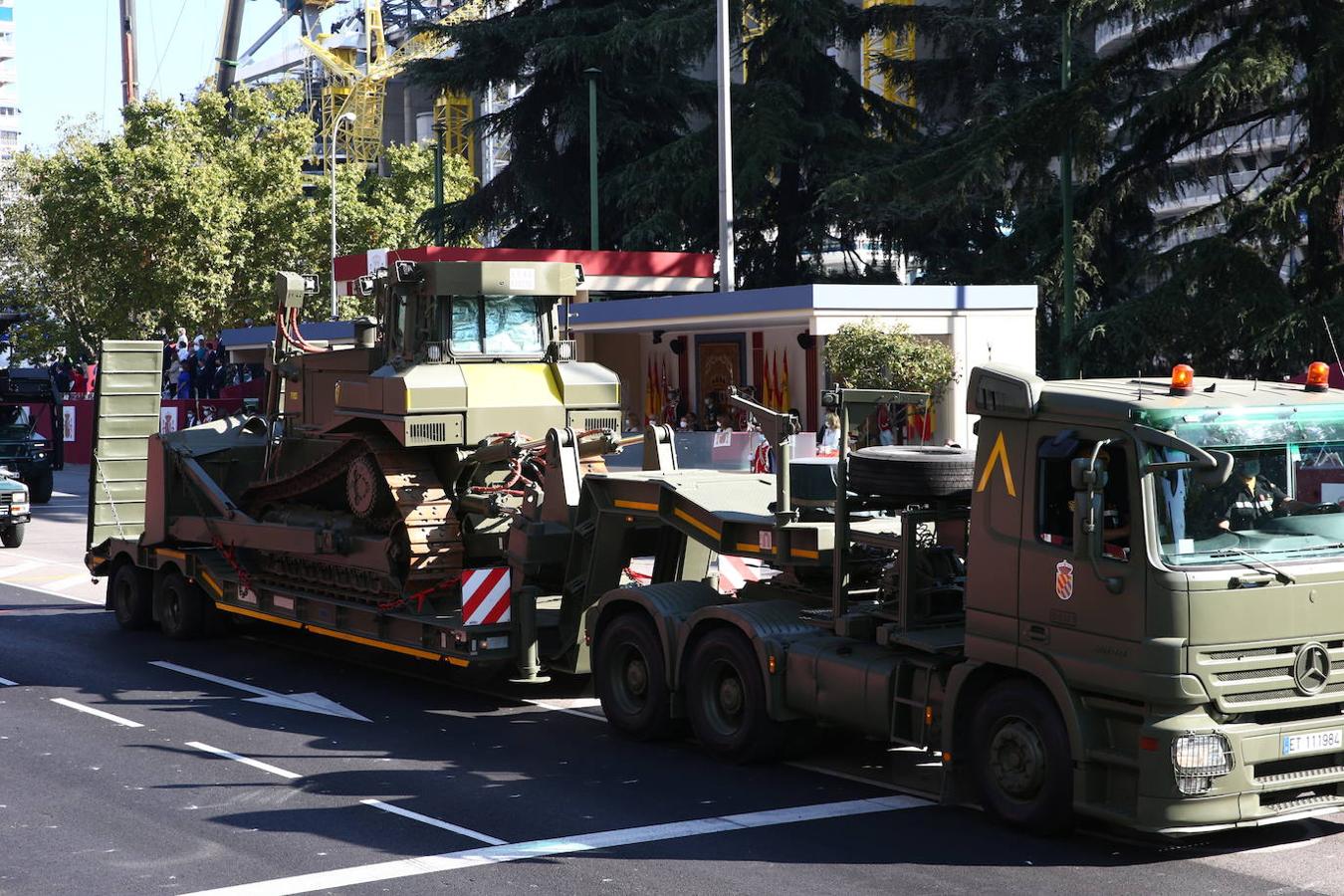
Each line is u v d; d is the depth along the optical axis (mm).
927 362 25578
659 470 12992
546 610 13438
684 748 11125
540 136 46781
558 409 13805
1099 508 8078
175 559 16250
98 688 13672
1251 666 7949
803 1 41219
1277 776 8078
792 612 10539
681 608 11055
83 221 51500
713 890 7738
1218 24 30047
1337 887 7734
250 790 9922
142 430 18359
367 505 13766
